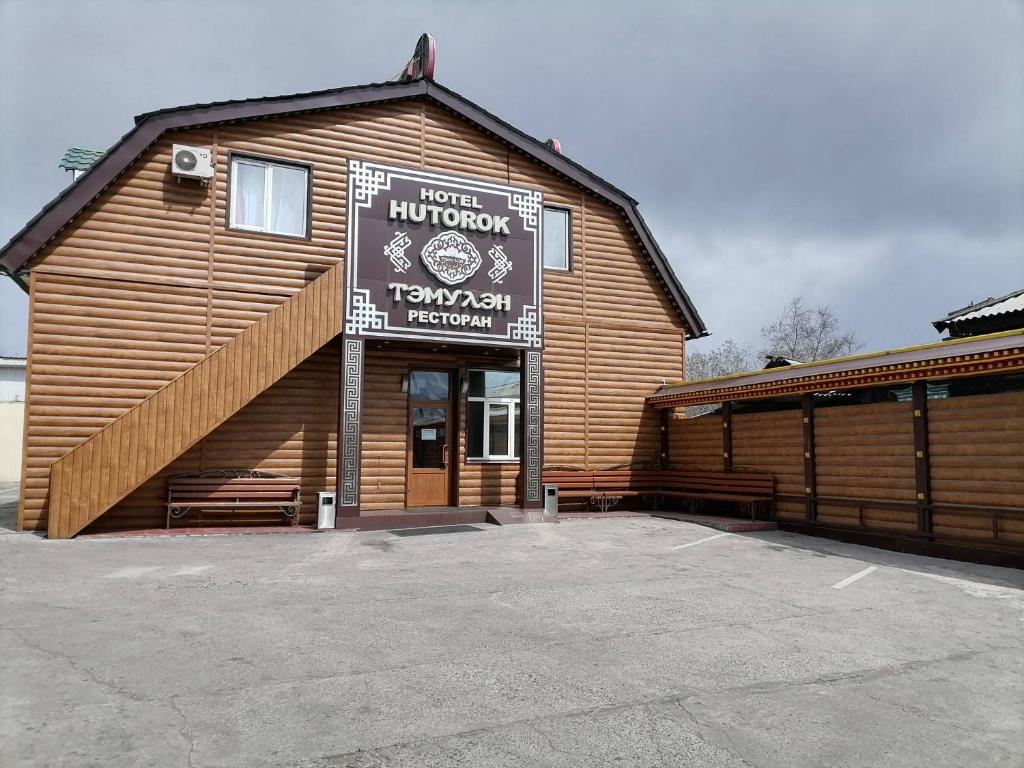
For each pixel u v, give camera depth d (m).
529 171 16.39
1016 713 4.54
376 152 14.63
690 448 16.45
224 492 12.60
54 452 11.71
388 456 14.61
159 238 12.62
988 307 19.14
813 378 12.60
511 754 3.81
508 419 15.79
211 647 5.59
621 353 17.12
